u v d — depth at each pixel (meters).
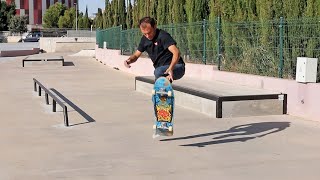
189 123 6.57
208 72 10.45
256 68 8.98
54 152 4.99
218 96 6.97
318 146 5.20
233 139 5.55
